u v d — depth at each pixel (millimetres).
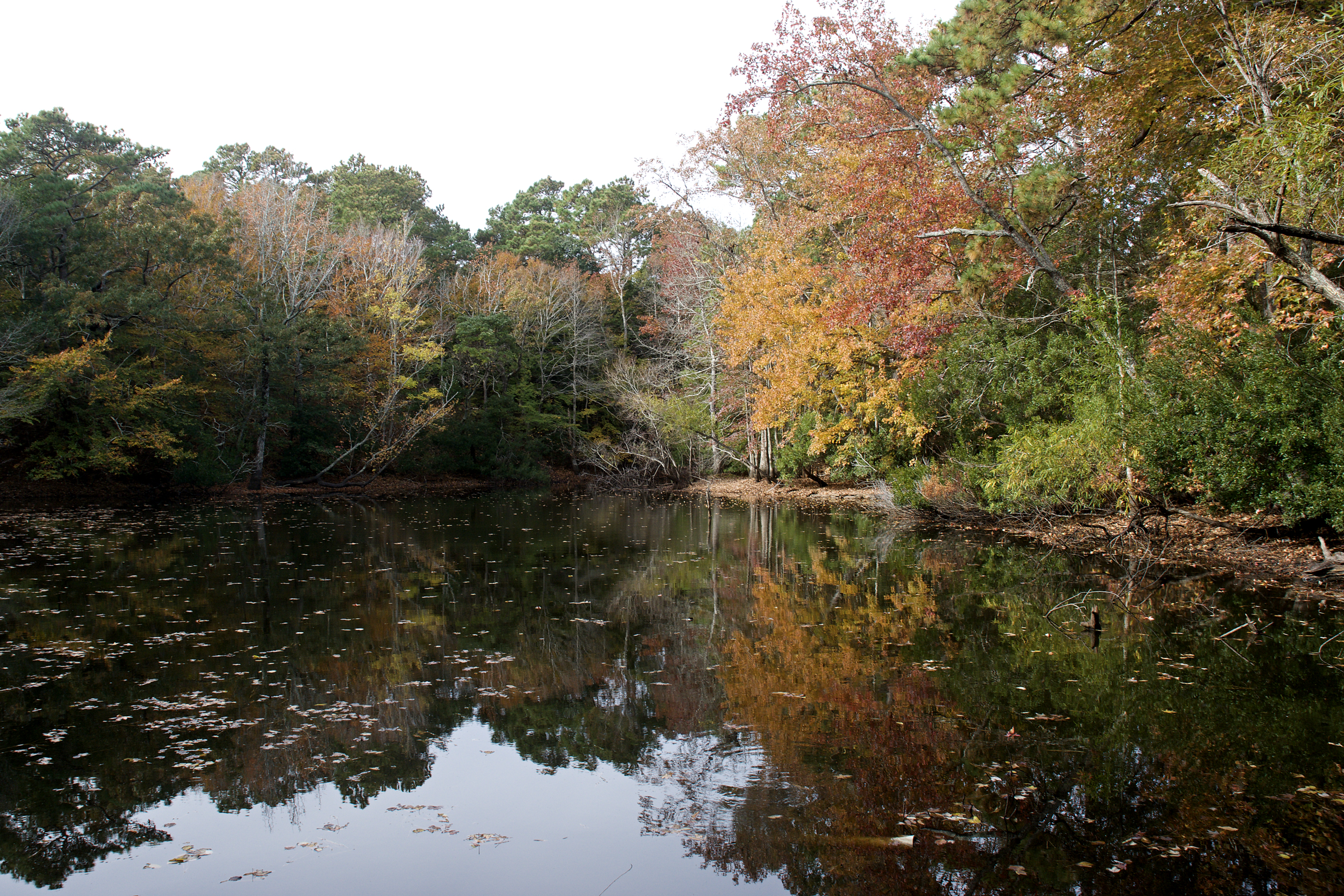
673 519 22188
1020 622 9320
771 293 24188
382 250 34344
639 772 5473
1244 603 9820
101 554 14578
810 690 7078
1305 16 11297
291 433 31906
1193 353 11938
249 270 30328
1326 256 10953
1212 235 11922
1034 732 5969
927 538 16859
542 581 12812
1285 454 10531
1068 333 16578
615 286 44812
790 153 24906
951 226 16875
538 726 6359
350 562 14141
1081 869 4102
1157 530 14297
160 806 4973
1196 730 5945
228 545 15914
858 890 3945
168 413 26047
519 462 38156
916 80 15820
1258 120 11141
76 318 22828
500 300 39844
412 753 5824
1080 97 14961
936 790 5051
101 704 6688
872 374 22359
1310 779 5117
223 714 6508
